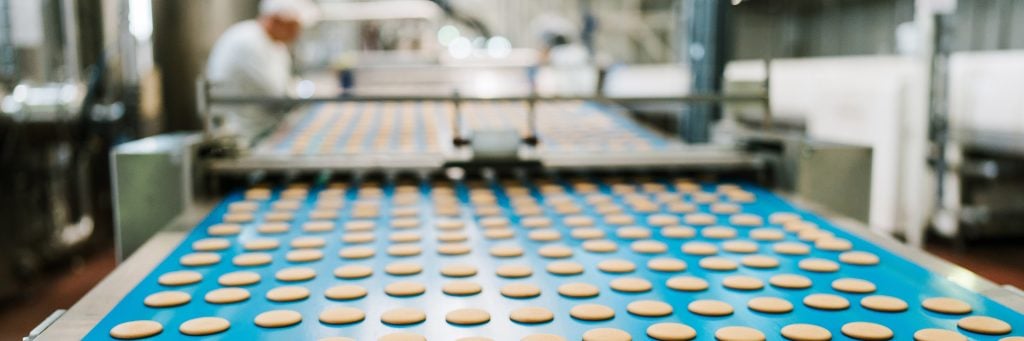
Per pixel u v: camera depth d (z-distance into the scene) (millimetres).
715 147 2859
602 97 2566
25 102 4238
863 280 1471
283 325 1242
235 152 2664
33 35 4633
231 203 2305
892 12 5566
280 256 1699
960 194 4996
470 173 2787
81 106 4625
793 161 2418
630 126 4414
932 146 4922
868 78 5242
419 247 1765
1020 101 4133
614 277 1529
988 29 4762
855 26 6082
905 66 5023
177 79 4754
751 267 1600
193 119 4789
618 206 2258
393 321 1252
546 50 6293
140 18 4785
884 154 5133
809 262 1595
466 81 5992
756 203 2289
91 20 4922
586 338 1172
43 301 4184
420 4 7457
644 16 10086
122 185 2234
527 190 2521
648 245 1780
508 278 1529
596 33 10000
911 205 5105
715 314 1294
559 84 6176
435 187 2580
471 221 2066
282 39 4449
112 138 4926
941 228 5051
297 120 4871
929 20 4727
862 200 2400
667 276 1537
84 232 5184
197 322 1235
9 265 4227
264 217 2102
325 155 2656
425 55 6938
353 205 2277
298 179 2711
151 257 1683
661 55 10078
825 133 5680
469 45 8625
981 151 4781
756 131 2848
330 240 1850
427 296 1405
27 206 4496
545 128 4312
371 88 5844
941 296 1373
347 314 1279
